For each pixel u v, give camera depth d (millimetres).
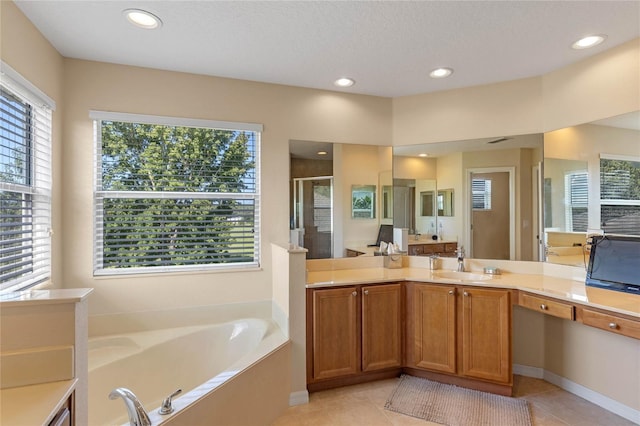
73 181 2479
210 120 2805
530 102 2893
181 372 2512
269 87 2982
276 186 3010
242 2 1828
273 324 2711
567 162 2662
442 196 3227
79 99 2492
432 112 3234
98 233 2578
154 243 2713
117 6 1855
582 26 2082
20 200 1994
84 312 1270
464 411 2311
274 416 2260
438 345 2670
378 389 2617
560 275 2748
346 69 2709
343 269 3215
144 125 2684
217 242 2873
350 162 3227
